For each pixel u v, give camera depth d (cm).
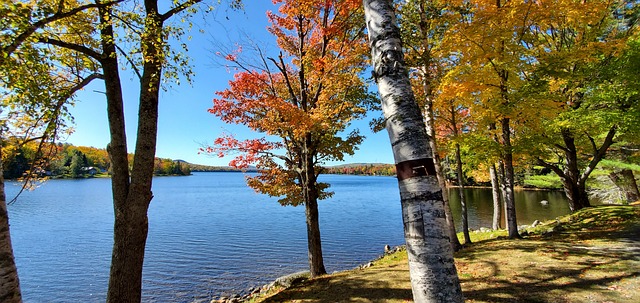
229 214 3575
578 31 1203
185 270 1541
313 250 959
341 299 636
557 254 768
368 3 303
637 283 541
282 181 1018
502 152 959
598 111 1027
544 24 951
